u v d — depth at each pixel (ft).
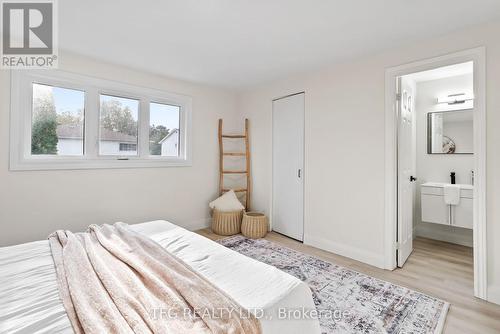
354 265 8.50
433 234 11.64
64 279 3.68
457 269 8.23
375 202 8.50
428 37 7.31
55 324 2.80
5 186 7.53
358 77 8.91
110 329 2.67
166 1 5.70
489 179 6.40
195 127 12.20
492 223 6.38
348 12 6.11
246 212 12.53
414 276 7.70
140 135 10.57
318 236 10.15
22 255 4.62
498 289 6.23
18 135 7.70
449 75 11.08
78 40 7.63
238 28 6.91
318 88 10.15
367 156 8.68
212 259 4.50
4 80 7.47
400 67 7.91
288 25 6.73
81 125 9.12
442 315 5.69
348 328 5.22
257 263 4.36
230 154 12.98
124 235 5.41
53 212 8.36
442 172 11.50
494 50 6.33
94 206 9.23
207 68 10.02
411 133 9.83
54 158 8.51
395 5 5.80
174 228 6.35
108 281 3.47
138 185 10.36
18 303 3.18
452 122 11.27
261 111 12.71
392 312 5.79
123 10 6.05
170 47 8.09
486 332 5.20
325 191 9.91
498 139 6.28
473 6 5.78
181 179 11.75
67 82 8.66
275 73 10.62
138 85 10.23
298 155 11.10
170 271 3.76
